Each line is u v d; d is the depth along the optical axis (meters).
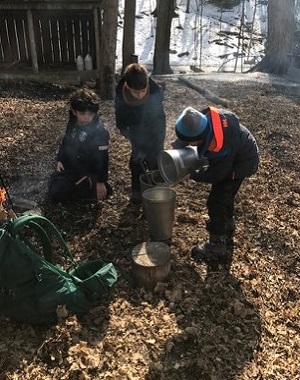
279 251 3.65
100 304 3.01
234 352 2.75
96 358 2.63
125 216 3.96
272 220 4.02
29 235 3.65
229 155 3.05
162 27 9.48
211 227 3.43
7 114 6.18
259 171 4.85
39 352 2.67
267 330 2.90
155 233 3.53
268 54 10.38
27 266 2.64
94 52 8.41
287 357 2.75
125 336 2.78
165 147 5.27
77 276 3.06
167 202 3.36
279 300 3.17
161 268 3.10
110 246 3.61
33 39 7.94
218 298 3.10
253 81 8.80
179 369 2.62
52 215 3.94
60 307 2.78
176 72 10.31
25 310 2.76
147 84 3.52
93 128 3.90
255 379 2.60
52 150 5.12
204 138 2.96
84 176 4.03
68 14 8.12
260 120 6.30
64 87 7.85
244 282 3.28
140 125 3.75
